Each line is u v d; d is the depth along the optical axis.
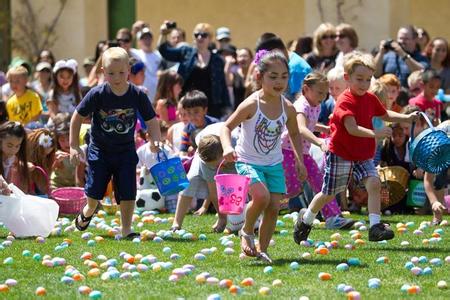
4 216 17.66
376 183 16.16
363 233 18.47
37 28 33.19
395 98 24.02
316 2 31.17
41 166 21.66
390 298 12.34
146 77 29.98
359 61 16.11
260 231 15.10
